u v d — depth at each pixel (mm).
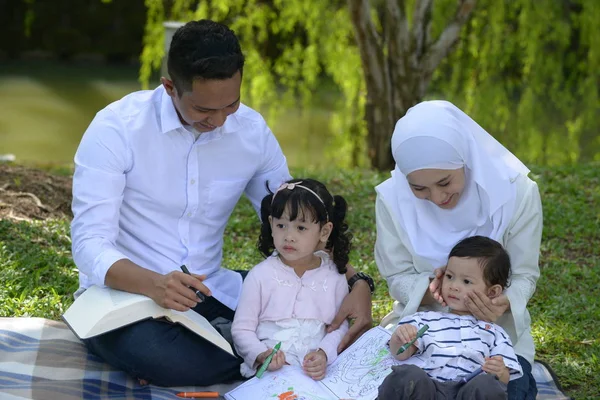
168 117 4645
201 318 4621
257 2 14016
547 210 8539
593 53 13516
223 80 4223
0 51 25750
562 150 14039
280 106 14797
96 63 26219
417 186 4531
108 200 4551
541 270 7102
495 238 4621
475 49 13281
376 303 6336
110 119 4641
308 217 4609
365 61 11180
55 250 6781
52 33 25984
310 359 4543
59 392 4426
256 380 4488
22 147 17734
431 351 4348
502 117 14031
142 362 4469
